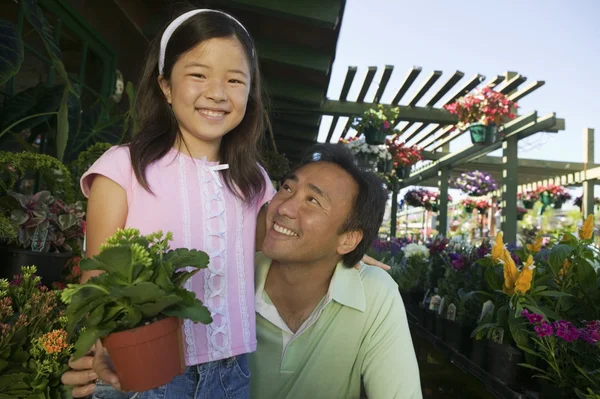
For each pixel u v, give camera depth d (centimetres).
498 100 581
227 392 116
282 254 134
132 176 111
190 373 110
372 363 149
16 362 133
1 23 204
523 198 1120
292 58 418
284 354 150
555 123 609
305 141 795
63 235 210
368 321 148
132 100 292
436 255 341
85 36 348
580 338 178
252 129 138
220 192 122
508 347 195
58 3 305
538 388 187
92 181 113
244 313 120
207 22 115
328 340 149
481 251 285
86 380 101
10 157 198
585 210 926
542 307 204
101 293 77
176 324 86
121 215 109
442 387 250
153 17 428
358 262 148
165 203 112
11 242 195
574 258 213
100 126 306
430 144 889
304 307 152
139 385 81
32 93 258
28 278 158
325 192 133
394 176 797
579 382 163
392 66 505
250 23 389
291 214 133
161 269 80
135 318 78
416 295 346
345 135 862
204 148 124
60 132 222
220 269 116
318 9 322
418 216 2019
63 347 133
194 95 113
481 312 229
